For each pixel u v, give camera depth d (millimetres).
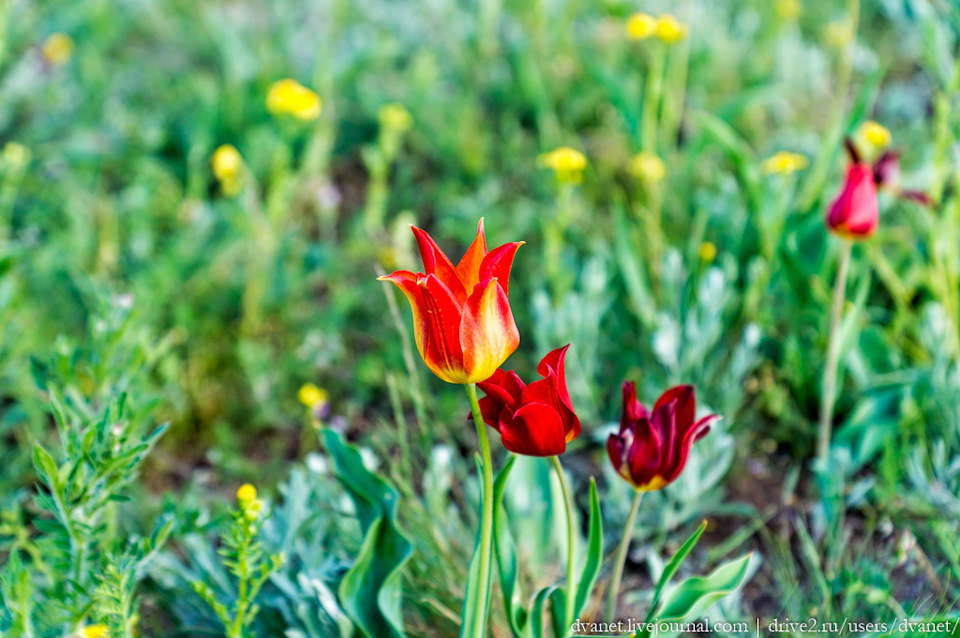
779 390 944
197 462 983
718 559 864
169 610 805
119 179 1396
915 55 1598
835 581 803
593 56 1507
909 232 1071
